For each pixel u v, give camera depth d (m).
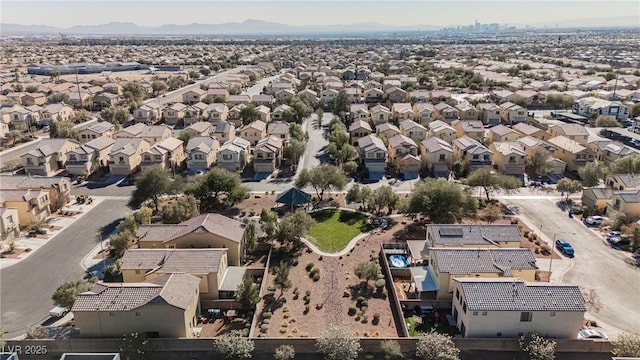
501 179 86.81
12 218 74.50
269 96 171.62
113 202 90.19
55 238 75.19
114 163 104.19
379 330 52.59
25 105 169.50
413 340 48.56
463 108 152.75
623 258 67.50
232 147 106.69
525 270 56.78
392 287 59.47
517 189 95.31
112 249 69.56
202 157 106.12
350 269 65.69
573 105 169.38
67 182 89.50
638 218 75.81
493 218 80.00
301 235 70.88
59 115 151.38
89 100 179.00
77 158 104.44
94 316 48.72
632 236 69.56
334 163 112.25
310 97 181.62
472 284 50.72
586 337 49.75
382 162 105.56
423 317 54.94
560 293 49.66
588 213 81.06
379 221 80.69
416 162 105.19
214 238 62.66
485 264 56.91
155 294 49.31
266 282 62.31
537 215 82.88
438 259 57.38
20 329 53.06
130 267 56.72
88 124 150.75
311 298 58.91
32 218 78.94
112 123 143.62
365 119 149.38
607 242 72.38
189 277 53.94
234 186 85.81
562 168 103.88
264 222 78.12
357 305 57.50
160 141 114.31
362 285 61.84
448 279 56.22
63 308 55.47
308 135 134.62
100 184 99.81
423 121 144.25
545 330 49.09
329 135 129.00
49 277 63.72
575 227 77.81
